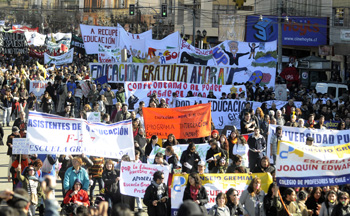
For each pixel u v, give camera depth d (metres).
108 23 123.25
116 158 15.62
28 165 14.31
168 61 34.09
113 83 33.53
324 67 48.53
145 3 138.12
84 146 15.27
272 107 25.91
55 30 127.06
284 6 60.09
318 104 29.44
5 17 130.00
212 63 33.88
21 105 30.66
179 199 13.23
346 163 13.20
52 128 15.02
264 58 33.69
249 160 18.62
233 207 12.62
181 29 78.00
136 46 36.41
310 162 13.08
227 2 74.88
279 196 12.79
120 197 14.46
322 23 53.53
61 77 35.12
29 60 57.56
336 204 12.44
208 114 18.62
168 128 18.56
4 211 6.63
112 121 23.62
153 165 14.30
